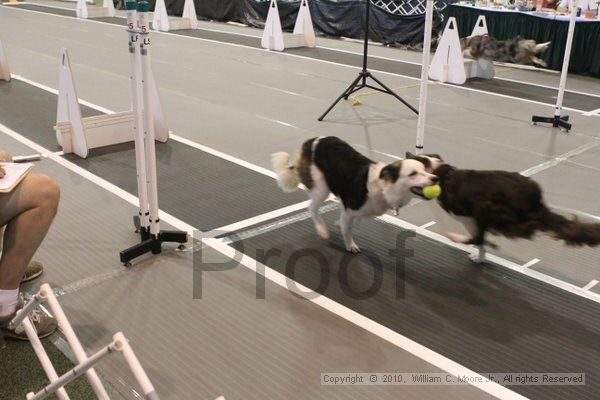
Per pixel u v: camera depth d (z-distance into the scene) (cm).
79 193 424
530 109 680
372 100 709
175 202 412
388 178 296
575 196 437
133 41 296
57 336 270
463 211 306
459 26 1009
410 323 285
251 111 651
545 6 963
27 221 251
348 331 278
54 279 315
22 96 695
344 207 329
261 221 387
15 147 518
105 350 174
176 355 259
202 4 1461
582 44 872
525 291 314
